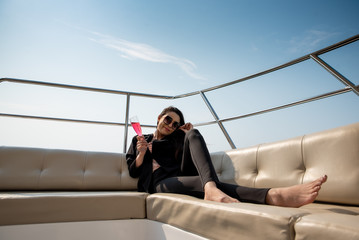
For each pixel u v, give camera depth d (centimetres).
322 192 89
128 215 99
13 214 89
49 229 90
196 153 100
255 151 125
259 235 52
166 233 83
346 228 39
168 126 147
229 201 73
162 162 138
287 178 105
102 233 95
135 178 157
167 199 85
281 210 54
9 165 137
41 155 147
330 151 92
